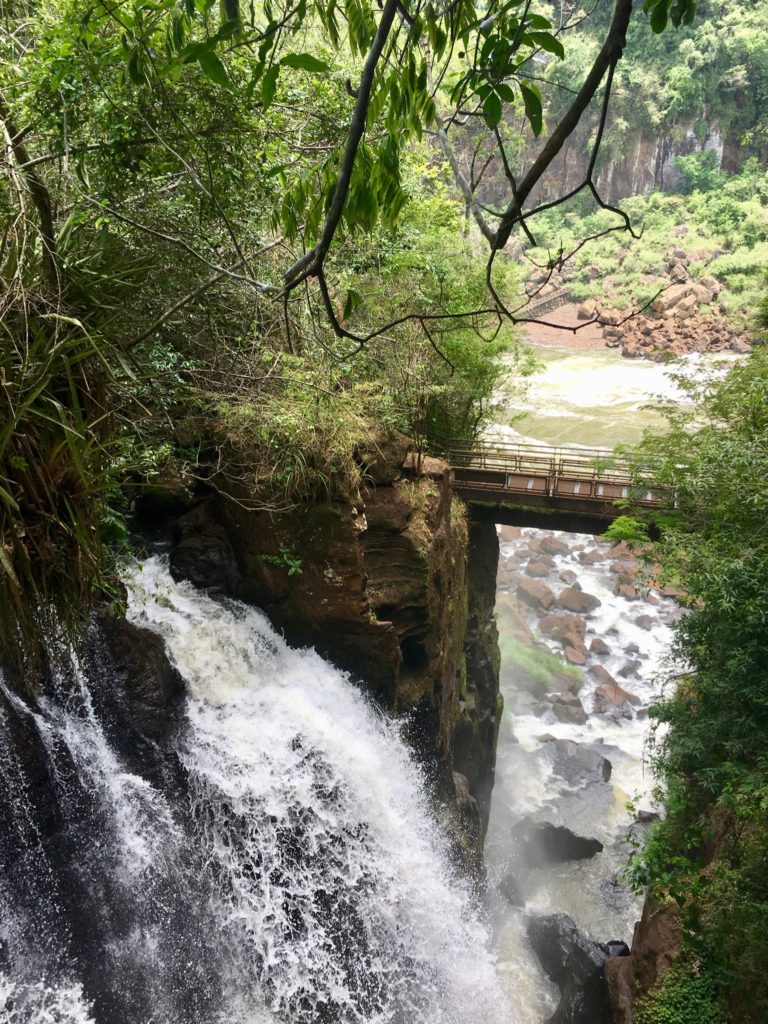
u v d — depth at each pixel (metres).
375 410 11.62
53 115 4.62
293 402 10.07
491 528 16.95
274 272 8.55
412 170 13.42
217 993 8.30
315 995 9.02
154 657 9.07
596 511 15.59
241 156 5.67
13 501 2.83
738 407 11.96
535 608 22.91
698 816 10.72
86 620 3.54
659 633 22.17
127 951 7.75
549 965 12.15
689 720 10.38
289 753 9.72
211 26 5.42
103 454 3.56
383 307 12.27
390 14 1.59
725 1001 8.55
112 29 4.37
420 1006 10.05
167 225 5.39
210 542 10.70
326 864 9.60
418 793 11.51
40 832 7.43
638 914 13.85
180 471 9.95
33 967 7.12
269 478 10.13
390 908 10.03
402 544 11.43
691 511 12.27
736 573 9.23
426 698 12.17
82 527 3.18
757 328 14.66
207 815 8.90
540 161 1.69
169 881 8.33
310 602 10.79
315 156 6.79
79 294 3.28
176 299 5.44
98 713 8.34
